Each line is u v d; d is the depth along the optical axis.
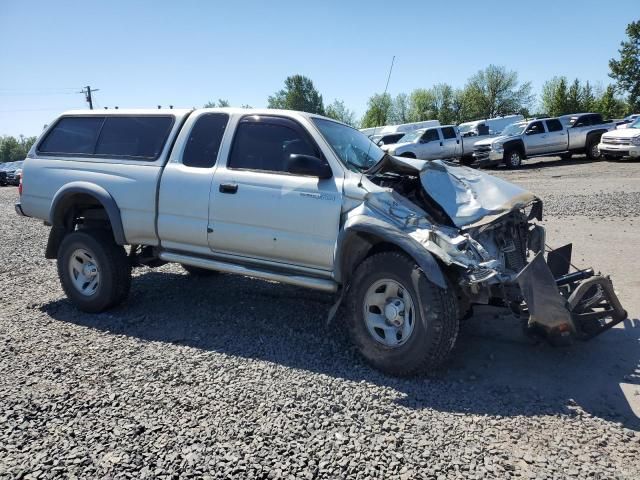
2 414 3.28
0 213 16.30
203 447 2.88
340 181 4.16
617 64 56.31
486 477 2.62
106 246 5.21
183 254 5.07
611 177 16.55
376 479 2.60
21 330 4.88
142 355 4.21
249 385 3.65
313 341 4.52
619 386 3.61
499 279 3.57
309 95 82.69
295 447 2.88
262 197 4.44
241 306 5.50
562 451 2.84
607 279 3.75
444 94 81.25
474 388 3.61
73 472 2.68
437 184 4.14
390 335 3.85
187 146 5.00
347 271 4.18
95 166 5.37
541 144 23.12
